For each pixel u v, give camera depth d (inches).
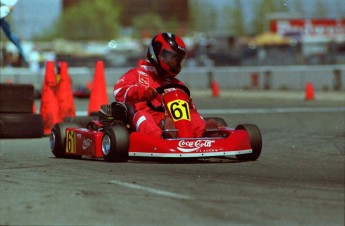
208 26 6830.7
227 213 718.5
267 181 917.8
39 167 1115.3
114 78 5059.1
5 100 1686.8
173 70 1182.9
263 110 2511.1
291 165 1098.1
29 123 1679.4
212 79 4552.2
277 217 698.2
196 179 937.5
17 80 4311.0
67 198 818.8
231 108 2664.9
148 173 1003.3
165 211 736.3
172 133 1110.4
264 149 1359.5
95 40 7352.4
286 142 1496.1
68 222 703.1
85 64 6003.9
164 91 1165.7
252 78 4271.7
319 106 2723.9
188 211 733.3
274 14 6811.0
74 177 983.0
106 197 817.5
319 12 5782.5
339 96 3385.8
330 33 6466.5
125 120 1191.6
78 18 7490.2
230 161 1152.8
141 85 1175.0
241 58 5753.0
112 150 1117.1
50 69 1795.0
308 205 751.7
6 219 719.7
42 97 1800.0
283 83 4077.3
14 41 2010.3
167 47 1170.6
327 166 1085.8
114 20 7549.2
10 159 1250.6
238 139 1098.7
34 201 807.7
